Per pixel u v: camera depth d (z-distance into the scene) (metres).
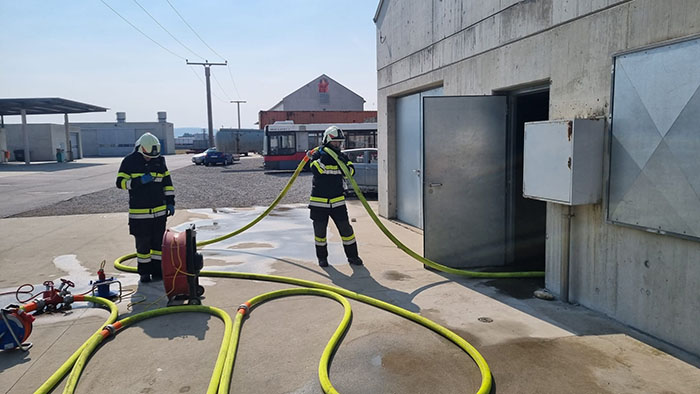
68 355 3.59
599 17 3.97
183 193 15.27
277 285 5.25
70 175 24.94
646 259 3.68
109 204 12.71
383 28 9.11
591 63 4.09
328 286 5.00
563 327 3.91
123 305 4.66
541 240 6.19
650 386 2.97
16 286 5.36
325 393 2.94
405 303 4.59
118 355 3.55
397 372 3.23
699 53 3.14
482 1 5.72
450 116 5.62
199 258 4.51
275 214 10.48
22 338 3.62
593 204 4.18
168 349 3.65
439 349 3.57
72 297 4.58
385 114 9.23
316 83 59.19
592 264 4.24
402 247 5.62
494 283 5.22
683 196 3.29
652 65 3.48
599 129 3.98
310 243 7.42
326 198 5.87
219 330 4.00
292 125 25.81
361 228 8.54
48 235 8.22
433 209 5.72
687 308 3.37
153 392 3.03
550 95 4.61
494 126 5.71
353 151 14.84
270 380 3.17
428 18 7.18
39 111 39.22
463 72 6.24
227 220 9.66
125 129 63.22
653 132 3.50
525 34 4.94
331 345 3.54
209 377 3.22
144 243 5.31
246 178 21.58
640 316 3.77
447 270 5.51
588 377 3.09
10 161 44.12
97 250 7.05
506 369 3.22
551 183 4.21
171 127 67.12
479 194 5.79
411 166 8.56
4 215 10.73
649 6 3.50
